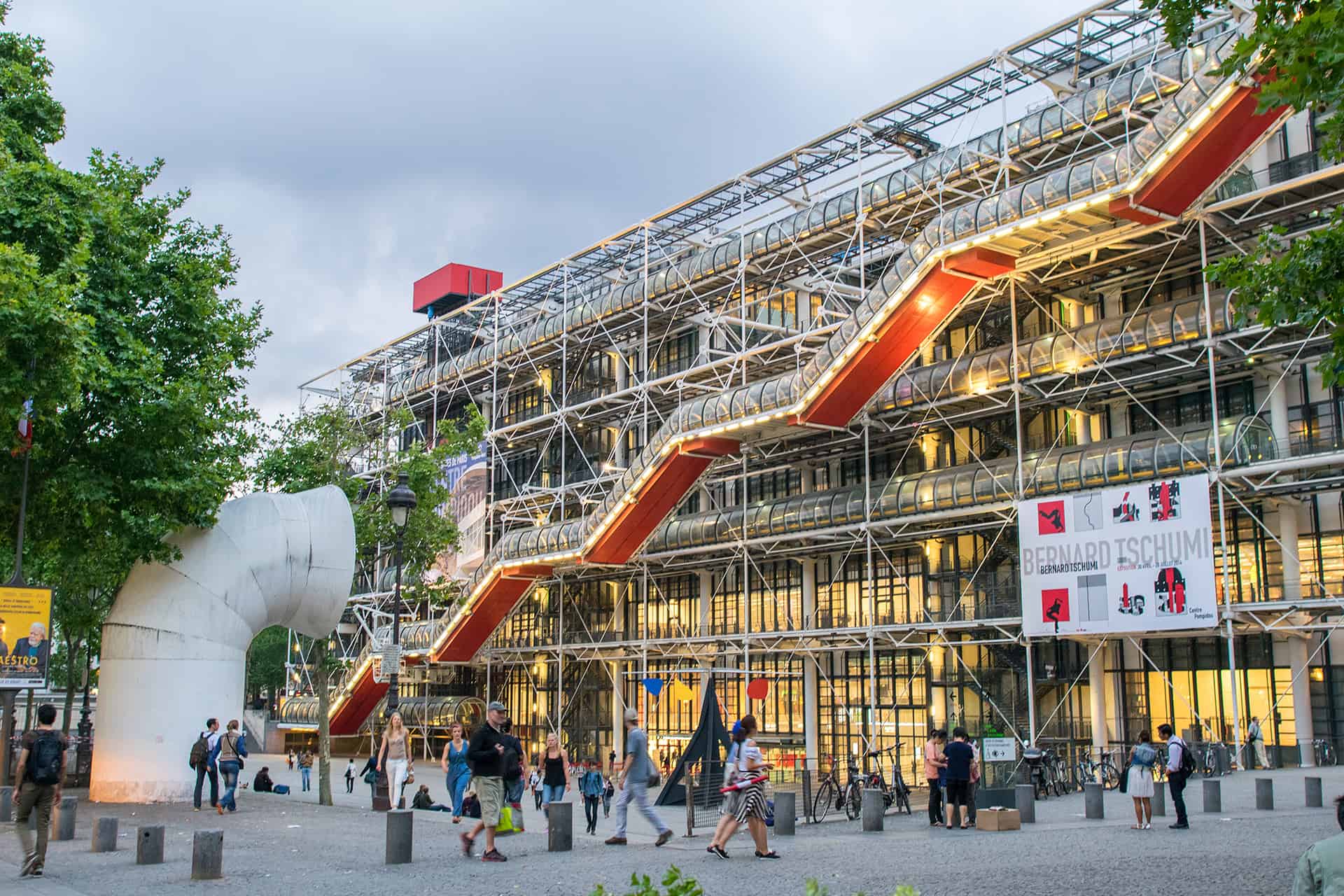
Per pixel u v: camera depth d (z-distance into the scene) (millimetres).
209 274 27969
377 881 13562
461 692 64375
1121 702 36875
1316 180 30078
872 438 43375
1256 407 34312
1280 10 11859
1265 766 30781
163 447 26219
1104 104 35875
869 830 20297
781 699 48469
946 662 42156
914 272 34938
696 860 15320
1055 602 34500
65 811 18516
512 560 49031
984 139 39344
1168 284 36625
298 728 63062
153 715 27172
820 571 47750
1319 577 32594
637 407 54625
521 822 19328
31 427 23578
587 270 56219
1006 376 37062
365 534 36812
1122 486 33750
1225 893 11422
